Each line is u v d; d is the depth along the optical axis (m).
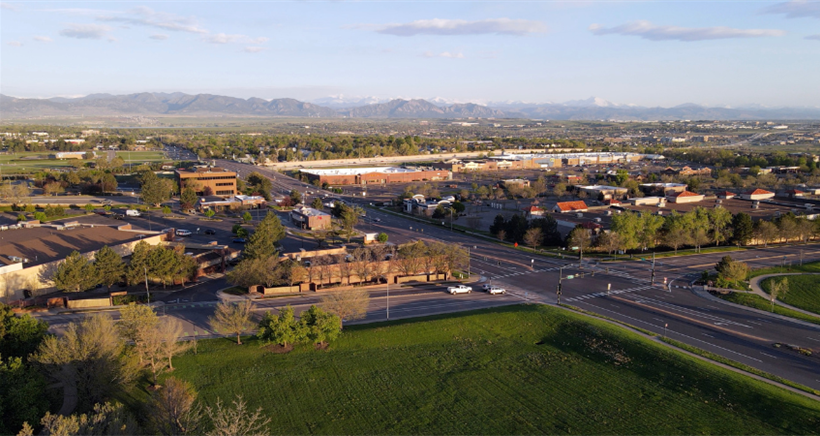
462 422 61.88
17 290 98.44
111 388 65.19
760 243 158.00
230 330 80.56
